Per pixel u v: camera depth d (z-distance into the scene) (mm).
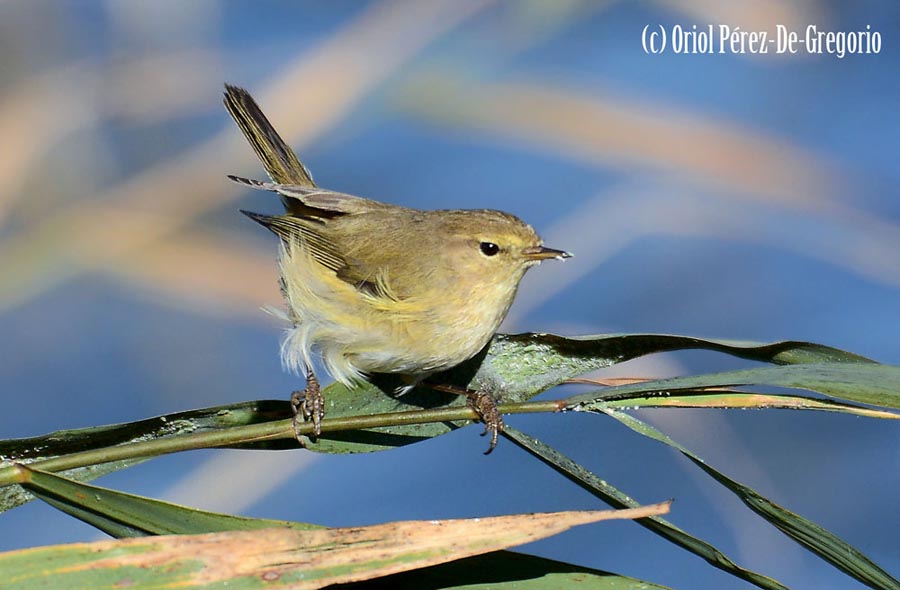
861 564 3160
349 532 3143
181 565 3141
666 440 3176
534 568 3160
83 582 3137
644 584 3160
